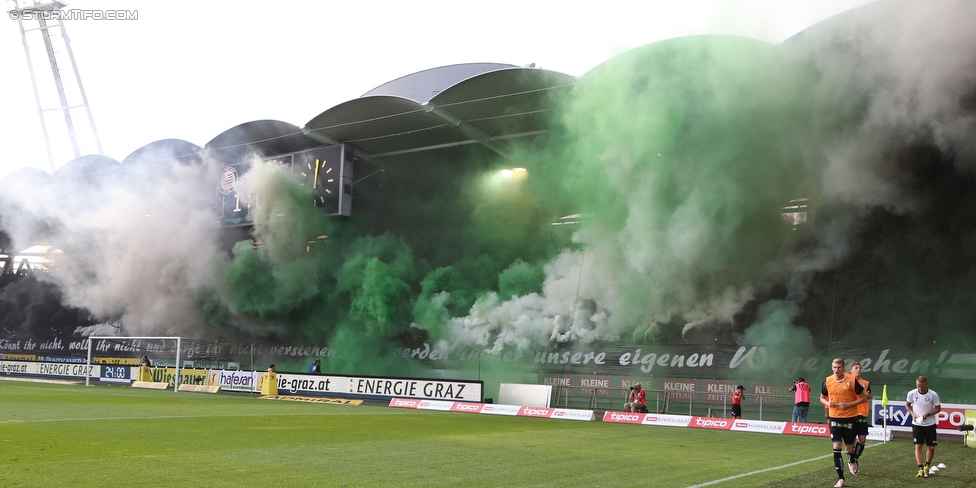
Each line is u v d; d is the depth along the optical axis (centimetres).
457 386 2644
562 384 3117
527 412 2339
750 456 1271
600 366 3186
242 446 1176
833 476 1027
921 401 1062
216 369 3709
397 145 4041
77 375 3784
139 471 881
